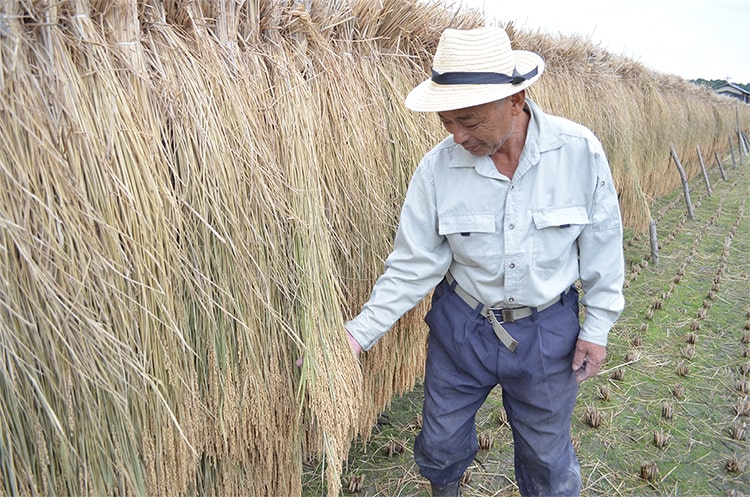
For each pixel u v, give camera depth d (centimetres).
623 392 319
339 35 192
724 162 1736
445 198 153
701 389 328
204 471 153
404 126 214
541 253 148
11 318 102
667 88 910
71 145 109
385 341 213
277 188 151
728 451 269
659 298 476
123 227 117
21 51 103
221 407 145
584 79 503
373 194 195
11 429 105
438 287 176
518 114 140
